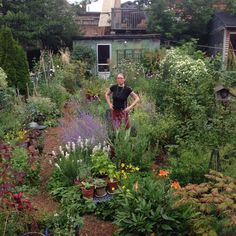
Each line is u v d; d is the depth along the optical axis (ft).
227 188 11.73
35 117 31.35
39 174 19.34
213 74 34.83
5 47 37.45
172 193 13.56
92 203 16.16
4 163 13.96
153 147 22.93
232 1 67.36
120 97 23.53
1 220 12.92
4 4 59.62
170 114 24.80
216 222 12.19
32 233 13.17
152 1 68.33
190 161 18.25
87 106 31.81
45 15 61.72
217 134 21.11
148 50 59.26
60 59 52.65
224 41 61.57
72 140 21.76
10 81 37.37
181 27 67.77
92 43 63.21
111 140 21.93
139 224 13.30
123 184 17.10
